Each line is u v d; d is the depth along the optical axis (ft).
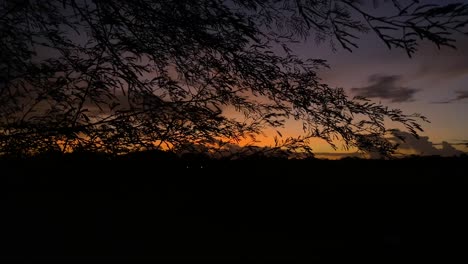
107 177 14.97
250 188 15.31
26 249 10.02
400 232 12.30
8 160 14.51
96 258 9.71
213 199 14.65
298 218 13.44
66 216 12.32
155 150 14.82
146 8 13.75
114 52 13.92
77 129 13.99
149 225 12.08
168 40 14.49
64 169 14.73
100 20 13.73
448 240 11.77
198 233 11.87
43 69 13.38
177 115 14.24
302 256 10.64
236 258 10.26
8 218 11.82
